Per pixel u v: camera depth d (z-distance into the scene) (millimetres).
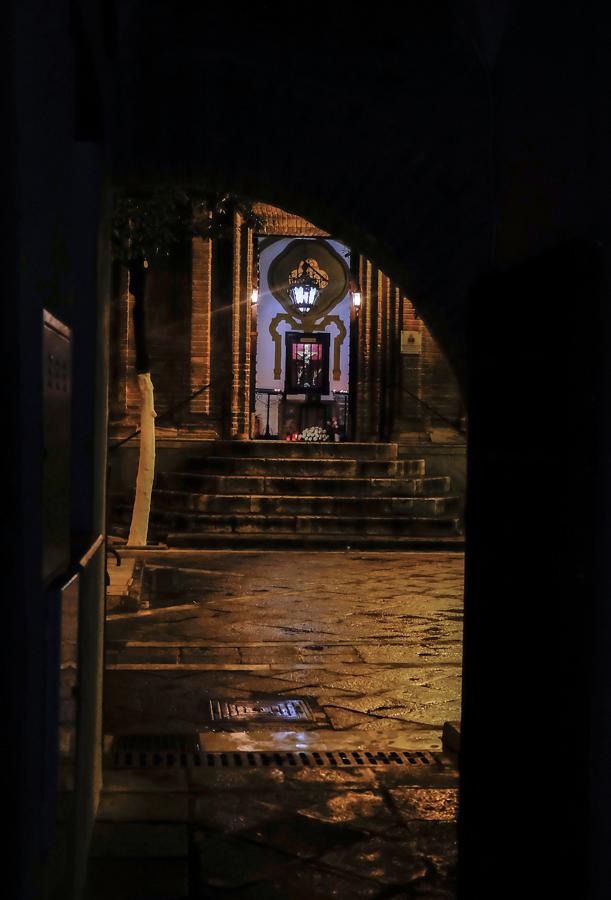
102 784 4309
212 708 5652
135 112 3891
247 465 15883
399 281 4184
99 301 3494
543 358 2311
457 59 3449
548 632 2240
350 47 3721
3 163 1332
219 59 3820
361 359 17656
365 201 3998
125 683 6195
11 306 1349
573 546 2145
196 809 4051
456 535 15031
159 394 16984
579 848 2131
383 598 9797
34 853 1588
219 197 10984
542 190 2588
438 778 4496
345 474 16078
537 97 2637
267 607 9094
